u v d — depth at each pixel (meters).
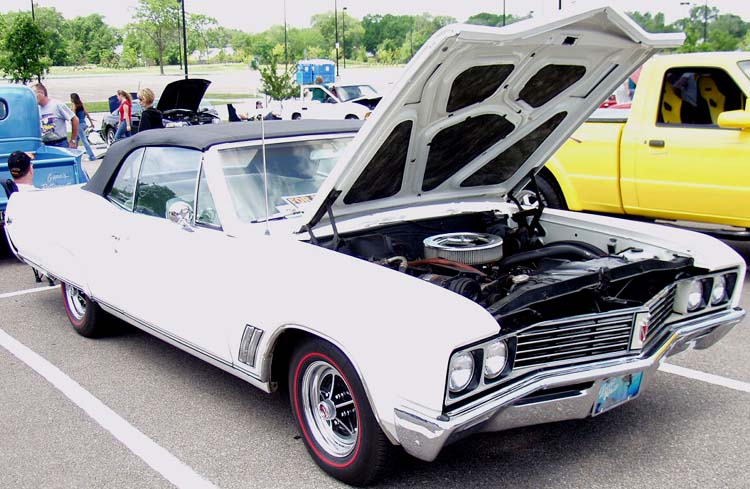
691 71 6.72
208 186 3.90
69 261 5.10
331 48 64.88
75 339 5.44
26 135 8.70
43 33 26.33
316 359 3.25
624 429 3.77
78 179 8.04
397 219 4.18
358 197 3.95
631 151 6.94
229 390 4.43
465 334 2.71
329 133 4.39
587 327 3.12
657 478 3.30
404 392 2.76
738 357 4.77
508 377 2.92
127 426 3.97
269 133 4.20
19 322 5.88
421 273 3.74
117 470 3.52
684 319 3.64
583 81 3.90
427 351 2.71
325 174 4.20
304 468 3.48
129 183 4.71
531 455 3.52
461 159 4.19
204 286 3.79
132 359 4.99
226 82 48.69
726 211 6.41
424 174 4.15
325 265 3.29
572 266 3.49
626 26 3.36
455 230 4.44
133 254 4.38
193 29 71.12
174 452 3.67
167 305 4.12
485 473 3.36
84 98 39.44
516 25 3.07
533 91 3.79
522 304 3.04
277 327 3.30
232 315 3.60
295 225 3.76
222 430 3.90
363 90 22.27
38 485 3.41
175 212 3.81
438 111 3.54
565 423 3.85
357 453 3.13
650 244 3.98
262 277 3.43
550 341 3.05
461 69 3.27
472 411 2.74
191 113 13.91
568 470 3.38
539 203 4.63
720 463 3.42
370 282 3.08
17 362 4.97
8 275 7.43
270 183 4.00
